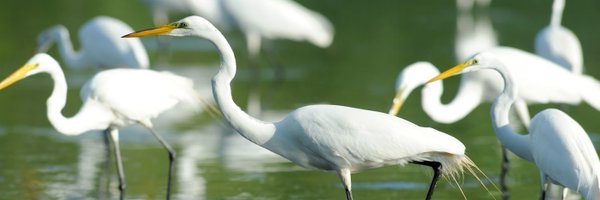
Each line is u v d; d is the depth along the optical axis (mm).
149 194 12070
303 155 10219
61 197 11844
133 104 12461
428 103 13672
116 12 27516
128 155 14273
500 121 11180
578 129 9930
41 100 18406
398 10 30062
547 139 10062
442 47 23562
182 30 10086
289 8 21891
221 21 21969
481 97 14117
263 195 11914
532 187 12336
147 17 26719
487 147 14570
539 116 10352
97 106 12422
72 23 25953
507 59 13742
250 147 14719
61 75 12180
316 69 21828
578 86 13875
